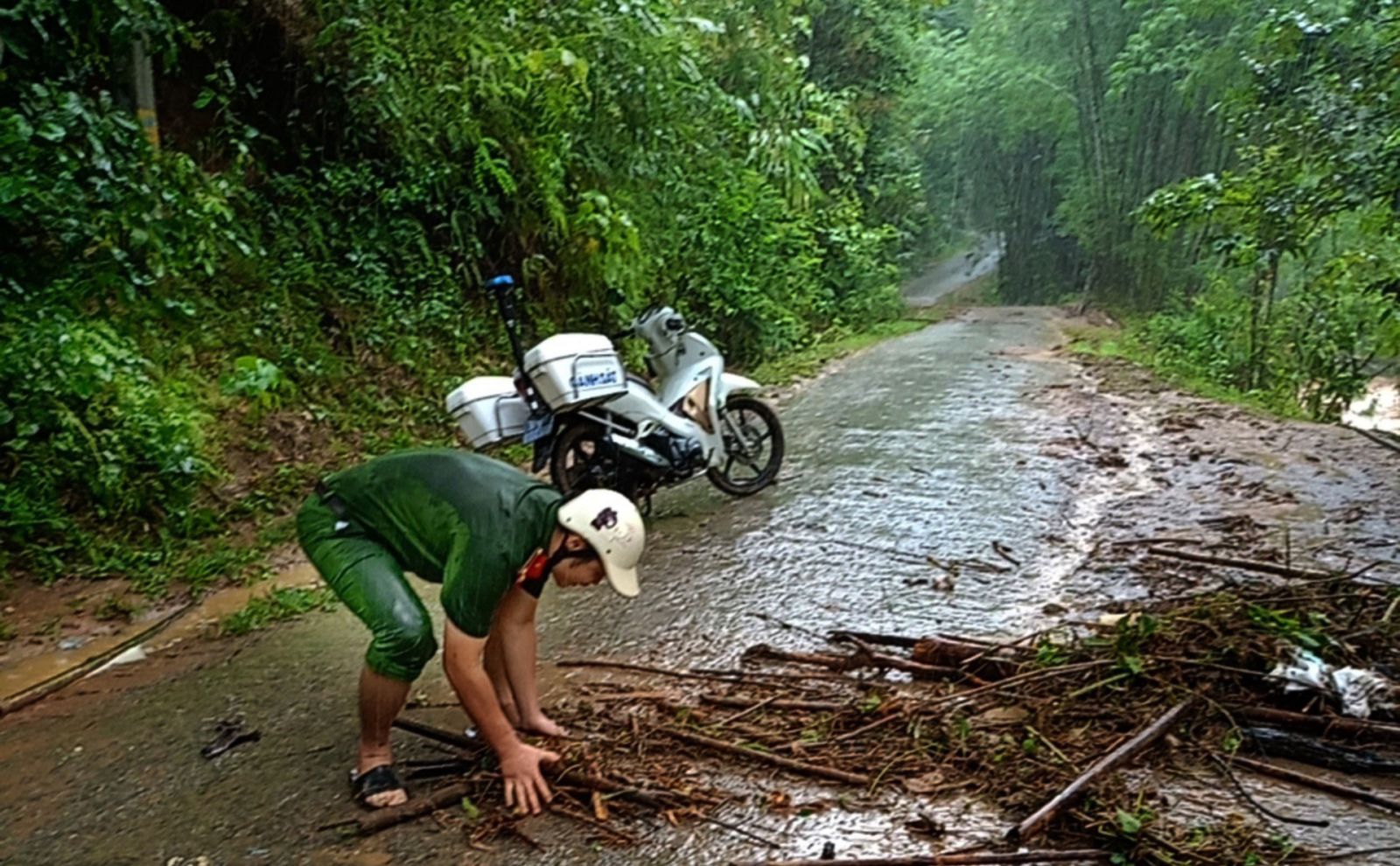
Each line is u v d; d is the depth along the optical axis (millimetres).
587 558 3229
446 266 9172
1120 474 7613
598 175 9938
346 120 8836
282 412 7039
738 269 12609
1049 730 3533
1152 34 20672
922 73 27797
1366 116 9984
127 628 4797
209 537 5793
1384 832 3029
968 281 35250
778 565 5566
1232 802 3180
